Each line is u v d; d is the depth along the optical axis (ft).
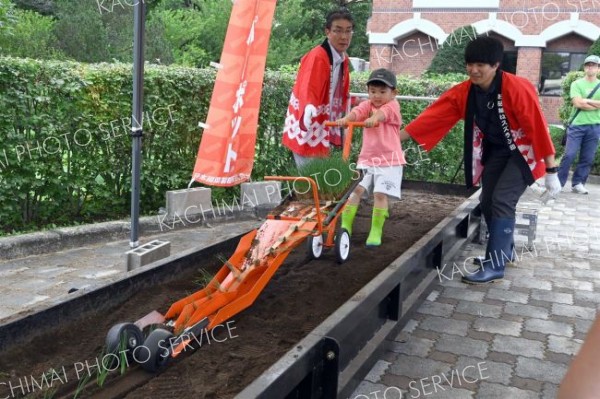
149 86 22.71
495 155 17.28
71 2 58.23
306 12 99.40
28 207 21.02
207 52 90.12
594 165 39.50
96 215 23.25
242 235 14.89
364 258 15.21
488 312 14.88
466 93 16.72
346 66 18.33
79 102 20.94
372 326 11.00
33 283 16.20
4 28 41.96
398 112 16.26
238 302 10.50
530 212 20.72
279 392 7.13
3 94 18.81
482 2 68.33
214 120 16.34
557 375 11.61
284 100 27.58
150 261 14.67
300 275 13.76
